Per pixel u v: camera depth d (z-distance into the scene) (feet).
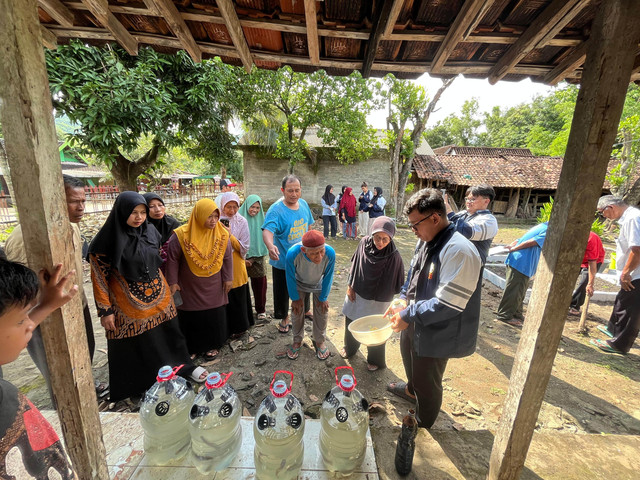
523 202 51.52
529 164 53.98
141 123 18.85
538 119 89.51
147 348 7.84
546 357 4.36
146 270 7.55
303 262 8.83
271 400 4.70
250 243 12.03
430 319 5.55
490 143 120.26
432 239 6.01
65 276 3.62
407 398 8.41
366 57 6.24
